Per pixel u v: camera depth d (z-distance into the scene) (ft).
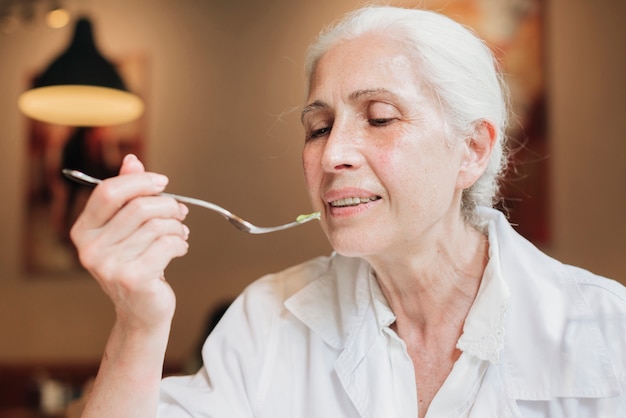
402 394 3.90
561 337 3.68
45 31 16.31
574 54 13.10
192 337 15.11
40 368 15.98
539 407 3.69
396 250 3.68
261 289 4.46
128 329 3.33
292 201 14.80
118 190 2.96
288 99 14.88
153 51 15.79
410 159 3.46
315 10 14.84
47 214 16.25
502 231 4.03
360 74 3.54
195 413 3.94
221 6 15.46
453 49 3.64
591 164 12.93
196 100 15.46
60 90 11.34
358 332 4.04
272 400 4.10
